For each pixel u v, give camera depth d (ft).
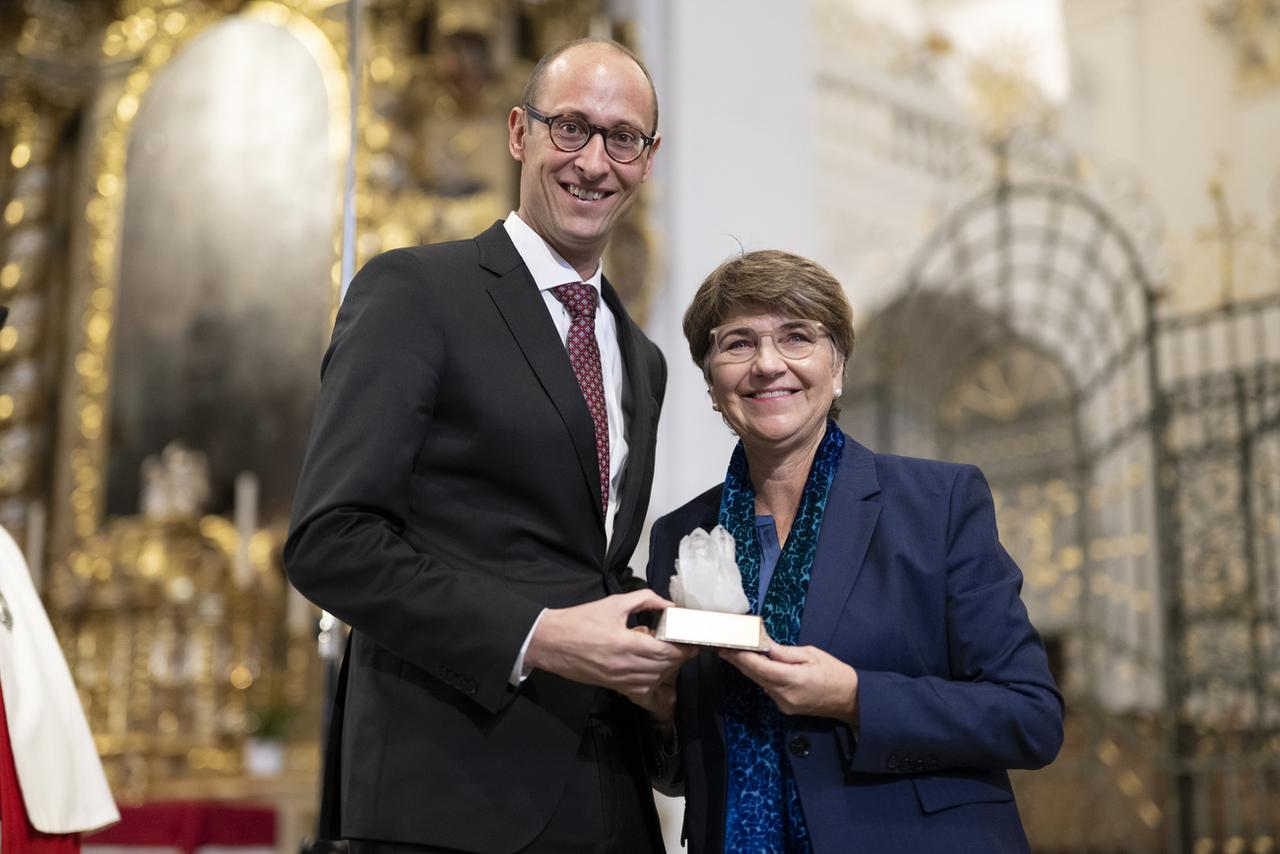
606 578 6.97
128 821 15.83
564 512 6.86
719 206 23.66
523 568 6.76
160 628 21.17
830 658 6.35
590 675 6.11
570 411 6.94
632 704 7.30
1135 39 39.70
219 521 22.41
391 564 6.18
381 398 6.49
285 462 22.79
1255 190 36.99
